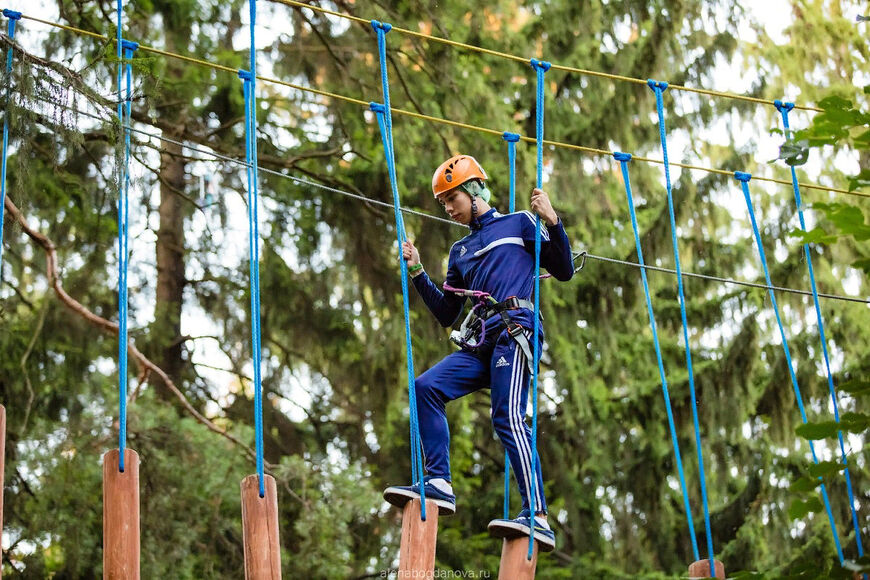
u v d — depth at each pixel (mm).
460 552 14242
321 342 13578
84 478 11383
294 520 12367
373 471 14125
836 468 4219
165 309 13500
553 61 14281
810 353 14594
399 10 12977
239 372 13945
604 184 14352
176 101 12328
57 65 6496
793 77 15156
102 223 12930
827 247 14711
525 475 5438
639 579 14656
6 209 9766
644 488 14961
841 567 4141
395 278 13445
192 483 11680
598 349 14570
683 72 14688
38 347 12156
